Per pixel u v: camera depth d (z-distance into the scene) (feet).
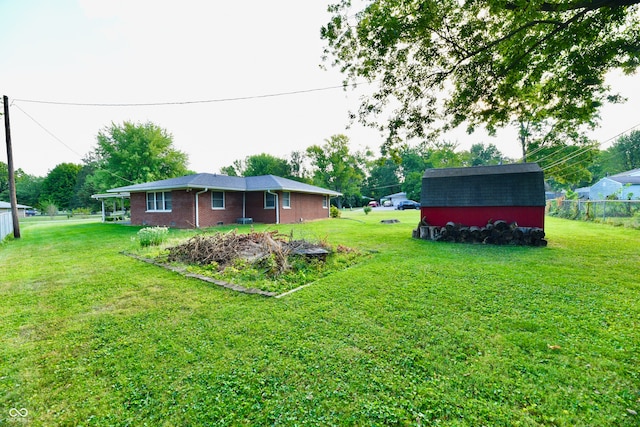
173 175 104.27
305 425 5.90
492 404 6.36
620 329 9.73
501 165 36.06
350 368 7.77
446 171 37.63
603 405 6.28
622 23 19.49
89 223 65.77
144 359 8.43
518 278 15.81
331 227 46.91
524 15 17.53
